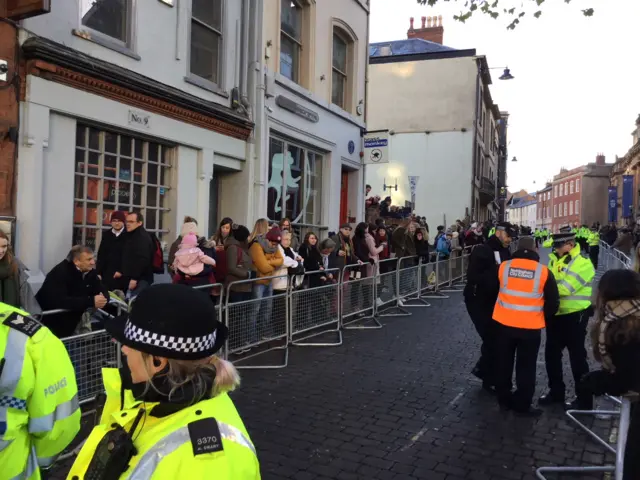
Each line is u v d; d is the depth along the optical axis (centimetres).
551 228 10094
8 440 205
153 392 144
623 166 6334
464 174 2848
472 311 594
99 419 184
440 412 521
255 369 653
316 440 448
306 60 1220
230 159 970
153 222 812
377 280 992
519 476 397
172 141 817
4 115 575
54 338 225
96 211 714
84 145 691
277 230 739
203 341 145
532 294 509
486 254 581
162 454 135
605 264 2153
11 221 583
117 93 706
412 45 3266
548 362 558
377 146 1466
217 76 941
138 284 638
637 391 290
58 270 492
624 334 295
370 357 718
